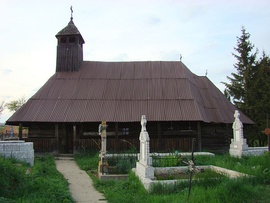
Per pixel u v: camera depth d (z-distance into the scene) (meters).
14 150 17.17
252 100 36.75
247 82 38.06
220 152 28.12
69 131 27.50
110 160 18.52
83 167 19.11
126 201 10.70
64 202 10.41
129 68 31.61
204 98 30.56
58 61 30.89
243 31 40.59
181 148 26.30
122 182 13.68
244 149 20.83
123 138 26.84
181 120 25.56
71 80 29.52
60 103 26.95
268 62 38.25
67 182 14.27
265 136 35.44
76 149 25.98
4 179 10.51
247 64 39.59
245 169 13.82
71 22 32.03
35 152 26.16
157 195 10.66
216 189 10.06
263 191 10.57
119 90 28.66
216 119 28.09
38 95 27.62
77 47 31.14
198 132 26.34
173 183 11.73
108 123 27.00
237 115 22.02
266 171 12.89
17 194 10.24
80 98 27.55
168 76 30.39
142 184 12.48
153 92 28.44
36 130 27.30
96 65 31.81
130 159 18.39
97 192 12.77
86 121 25.34
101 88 28.80
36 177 12.79
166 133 27.25
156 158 16.78
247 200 9.60
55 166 19.44
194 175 13.28
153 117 25.81
